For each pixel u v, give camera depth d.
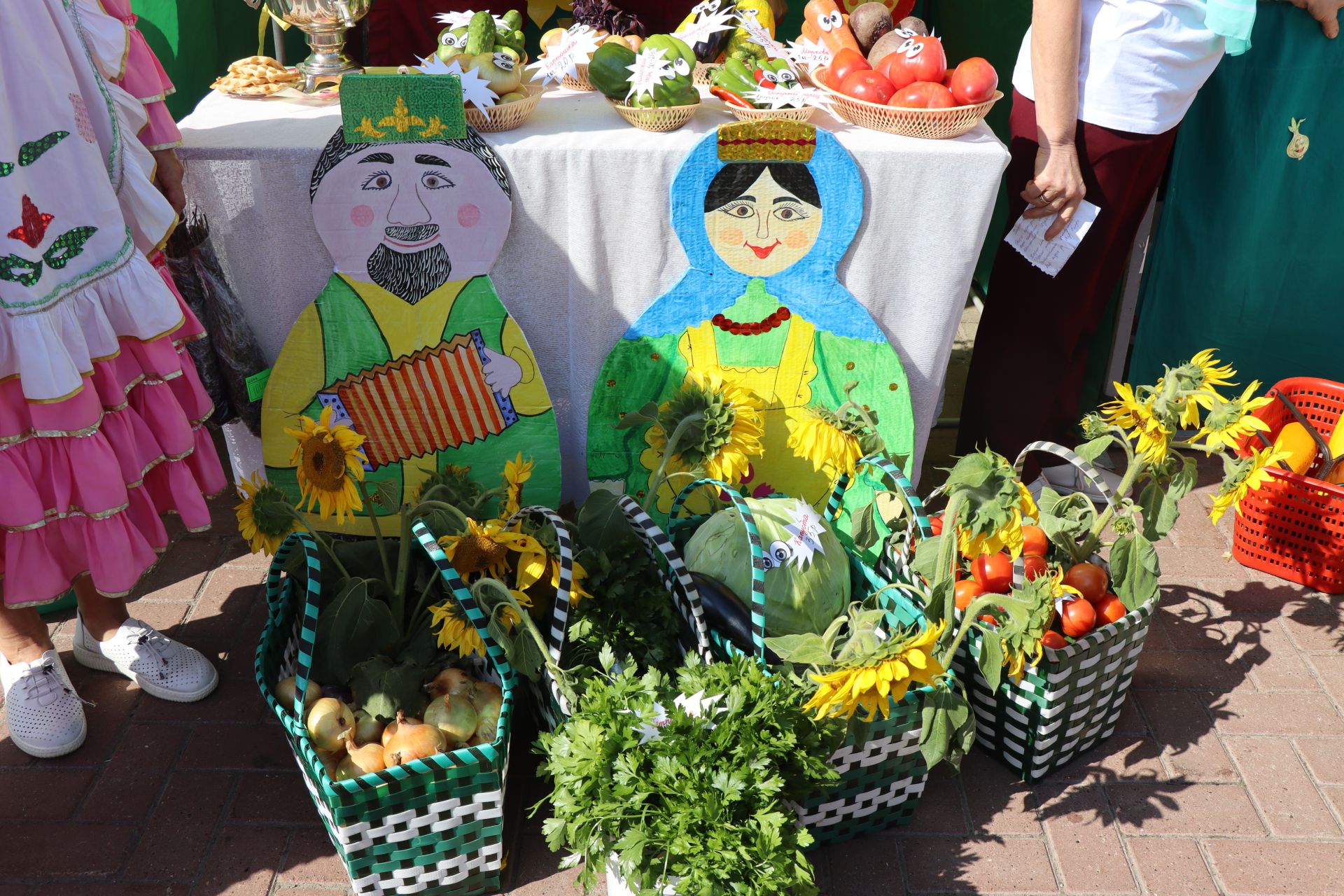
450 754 1.98
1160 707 2.71
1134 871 2.28
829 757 2.08
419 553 2.64
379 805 1.98
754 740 1.86
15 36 1.91
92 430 2.19
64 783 2.45
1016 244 3.05
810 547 2.43
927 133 2.74
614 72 2.72
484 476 2.95
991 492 2.01
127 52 2.17
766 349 2.91
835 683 1.87
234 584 3.11
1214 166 3.51
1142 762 2.55
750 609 2.37
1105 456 3.81
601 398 2.93
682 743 1.86
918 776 2.30
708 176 2.67
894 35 2.96
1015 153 3.11
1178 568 3.23
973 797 2.45
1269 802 2.44
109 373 2.22
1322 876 2.27
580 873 2.27
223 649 2.86
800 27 4.79
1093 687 2.38
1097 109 2.89
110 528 2.29
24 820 2.36
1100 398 3.81
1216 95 3.41
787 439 3.00
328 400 2.81
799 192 2.71
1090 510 2.64
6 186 1.94
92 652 2.73
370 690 2.28
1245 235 3.58
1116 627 2.33
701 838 1.77
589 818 1.85
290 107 2.93
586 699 2.01
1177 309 3.77
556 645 2.12
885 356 2.92
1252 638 2.95
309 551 2.22
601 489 2.60
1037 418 3.37
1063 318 3.19
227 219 2.66
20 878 2.22
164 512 2.56
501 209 2.67
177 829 2.35
